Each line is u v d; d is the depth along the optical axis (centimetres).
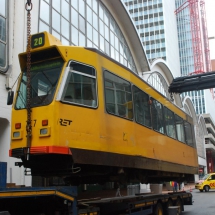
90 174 779
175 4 14188
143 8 11331
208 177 3294
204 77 1662
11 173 1174
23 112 682
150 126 1038
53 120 635
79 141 673
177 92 1762
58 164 691
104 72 791
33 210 593
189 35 13488
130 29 2902
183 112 1536
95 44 2212
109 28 2556
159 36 10881
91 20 2189
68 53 700
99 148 721
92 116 717
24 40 1355
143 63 3262
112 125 786
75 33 1917
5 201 523
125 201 949
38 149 627
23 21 1368
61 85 664
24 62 743
